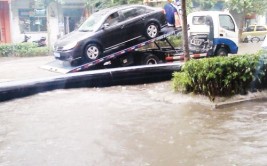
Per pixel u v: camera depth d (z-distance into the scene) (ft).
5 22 90.94
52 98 27.17
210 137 17.02
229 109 22.34
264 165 13.61
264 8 96.17
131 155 14.99
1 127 19.60
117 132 18.07
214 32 44.42
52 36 94.07
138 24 39.88
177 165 13.89
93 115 21.49
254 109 22.24
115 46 39.04
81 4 95.50
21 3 91.71
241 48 76.95
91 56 37.65
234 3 91.15
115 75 32.58
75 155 15.11
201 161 14.21
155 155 14.96
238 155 14.69
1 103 26.37
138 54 41.04
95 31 37.88
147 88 30.76
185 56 31.14
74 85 31.37
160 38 41.01
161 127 18.78
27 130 18.86
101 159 14.61
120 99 26.05
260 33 99.04
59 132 18.31
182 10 30.66
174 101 24.63
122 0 60.39
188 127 18.69
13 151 15.83
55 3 91.15
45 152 15.56
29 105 25.00
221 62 24.03
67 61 38.68
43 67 41.47
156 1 47.80
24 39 88.69
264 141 16.29
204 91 24.26
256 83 25.77
